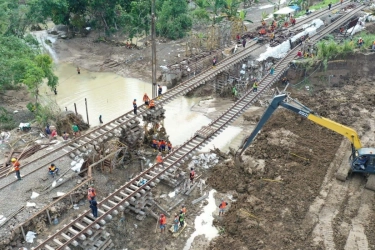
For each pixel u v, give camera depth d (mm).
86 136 28953
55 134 30562
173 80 45094
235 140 35594
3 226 21141
